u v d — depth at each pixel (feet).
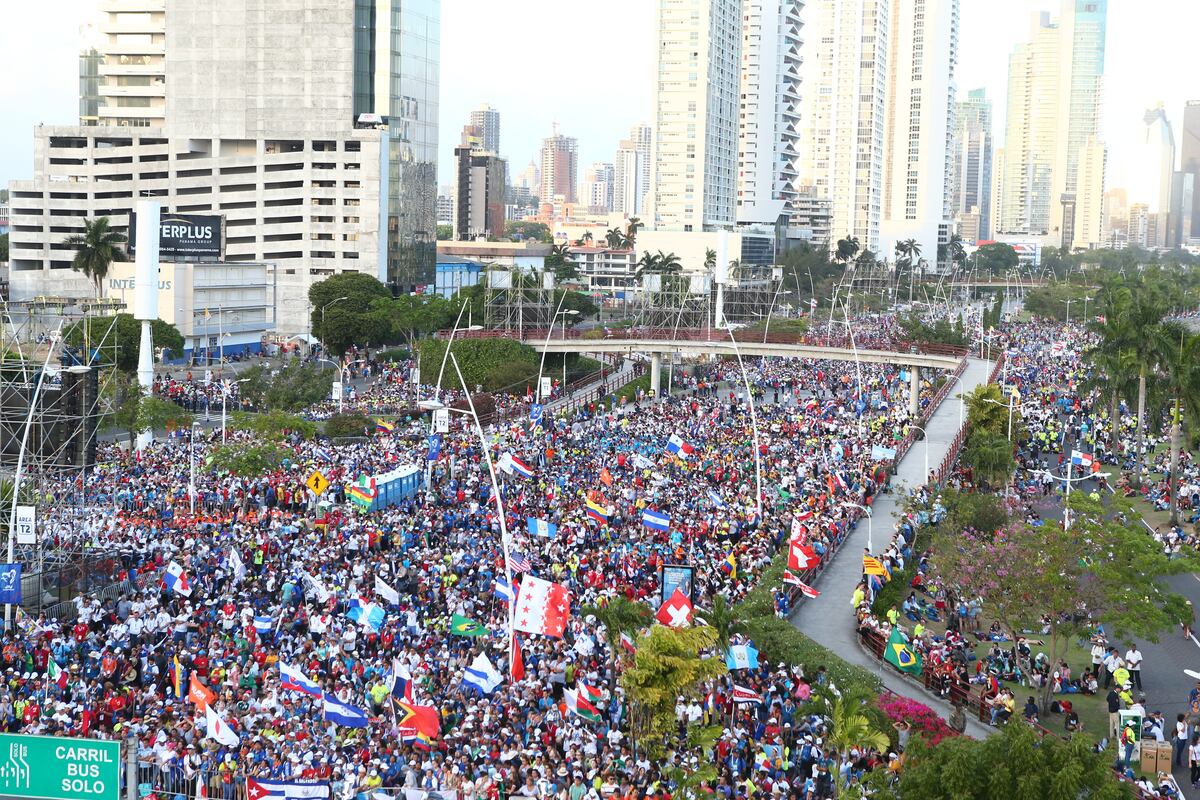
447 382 508.94
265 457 300.40
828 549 251.80
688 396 520.42
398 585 198.29
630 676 141.49
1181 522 307.99
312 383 450.71
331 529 234.38
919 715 155.53
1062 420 445.37
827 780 139.03
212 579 203.00
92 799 91.35
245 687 157.17
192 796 129.90
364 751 136.56
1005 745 115.85
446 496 275.80
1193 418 316.19
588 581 201.67
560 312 642.63
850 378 555.69
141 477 287.89
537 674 163.12
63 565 210.18
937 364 474.90
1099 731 173.88
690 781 126.52
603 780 130.93
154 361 571.69
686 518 250.16
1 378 241.14
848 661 188.85
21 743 91.50
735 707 158.81
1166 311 370.73
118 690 158.71
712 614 168.35
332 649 165.17
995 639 214.28
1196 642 220.84
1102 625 228.22
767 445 342.23
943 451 369.71
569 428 373.20
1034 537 196.75
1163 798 141.18
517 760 133.69
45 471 241.14
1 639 178.60
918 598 234.58
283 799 118.32
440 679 159.33
